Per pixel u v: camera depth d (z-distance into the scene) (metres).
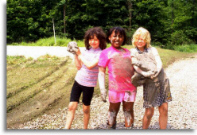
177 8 32.94
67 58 8.64
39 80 5.79
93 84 2.87
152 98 2.66
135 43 2.74
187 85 6.08
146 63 2.61
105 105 4.41
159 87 2.64
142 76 2.62
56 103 4.47
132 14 23.12
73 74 6.44
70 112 2.87
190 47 21.36
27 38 22.45
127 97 2.71
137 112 3.97
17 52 9.66
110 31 2.76
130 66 2.70
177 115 3.75
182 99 4.75
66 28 24.25
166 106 2.72
